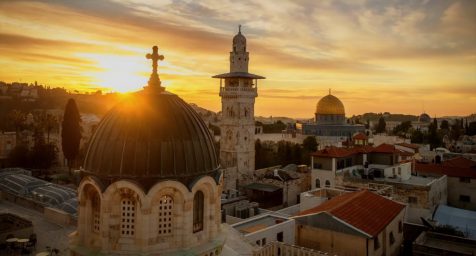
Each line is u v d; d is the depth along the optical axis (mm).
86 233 28766
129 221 27406
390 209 58375
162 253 26984
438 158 125625
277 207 105938
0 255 58594
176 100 31359
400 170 89688
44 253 54969
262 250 43312
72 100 125438
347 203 54844
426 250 54719
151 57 31875
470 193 91500
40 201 83562
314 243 51469
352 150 101938
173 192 27703
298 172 125938
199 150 29656
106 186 27406
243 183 119125
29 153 131875
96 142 29281
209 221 29859
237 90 135250
